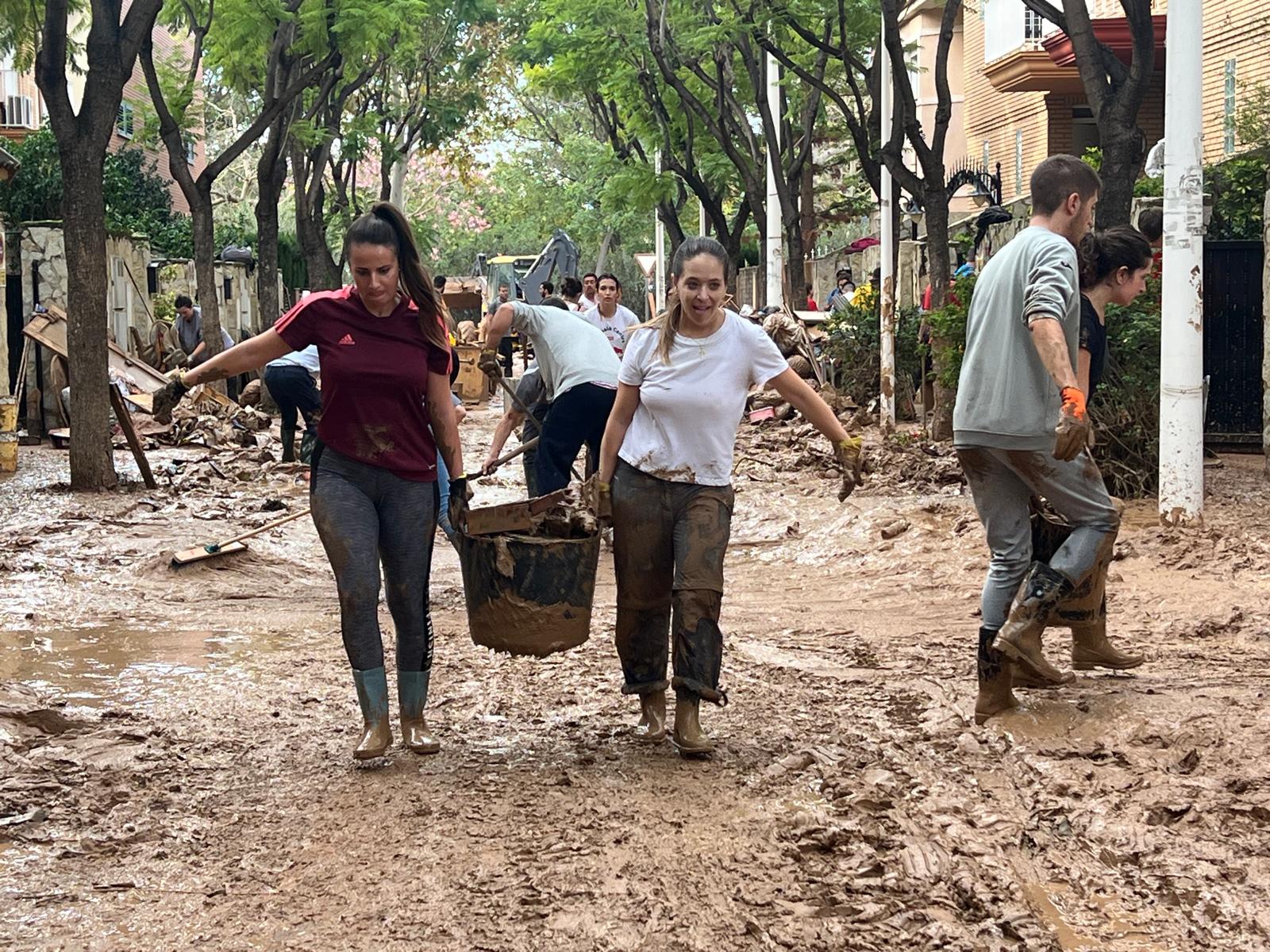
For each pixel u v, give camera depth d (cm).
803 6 2330
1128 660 629
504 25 3878
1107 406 1148
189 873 443
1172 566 872
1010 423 565
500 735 588
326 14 2209
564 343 918
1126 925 398
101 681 693
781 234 2725
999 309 570
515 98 4672
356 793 511
